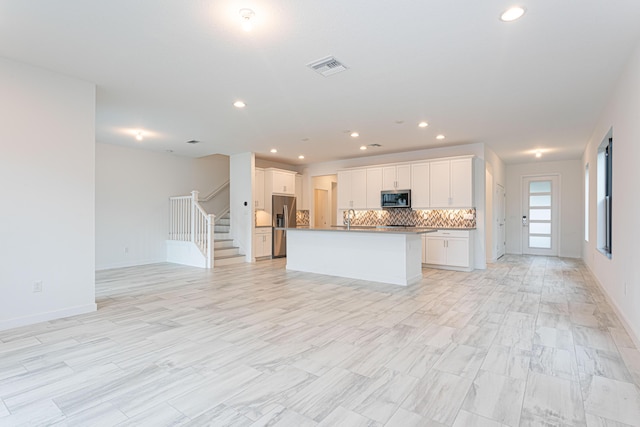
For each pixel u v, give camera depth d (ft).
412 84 12.12
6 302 10.30
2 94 10.21
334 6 7.57
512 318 11.51
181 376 7.42
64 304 11.52
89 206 12.05
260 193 27.25
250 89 12.66
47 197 11.09
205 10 7.73
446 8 7.65
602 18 8.02
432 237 22.02
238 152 25.26
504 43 9.24
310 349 8.93
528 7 7.61
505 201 30.96
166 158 25.70
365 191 25.50
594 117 16.05
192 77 11.53
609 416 5.95
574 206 28.07
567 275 19.49
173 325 10.82
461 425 5.70
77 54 9.96
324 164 29.53
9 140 10.34
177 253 24.81
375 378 7.35
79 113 11.75
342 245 19.31
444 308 12.74
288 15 7.92
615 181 12.28
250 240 25.11
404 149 23.84
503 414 6.02
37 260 10.90
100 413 6.03
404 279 16.87
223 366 7.92
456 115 15.80
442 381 7.22
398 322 11.11
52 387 6.93
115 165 22.66
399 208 24.85
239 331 10.28
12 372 7.57
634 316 9.61
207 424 5.71
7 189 10.31
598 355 8.52
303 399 6.50
